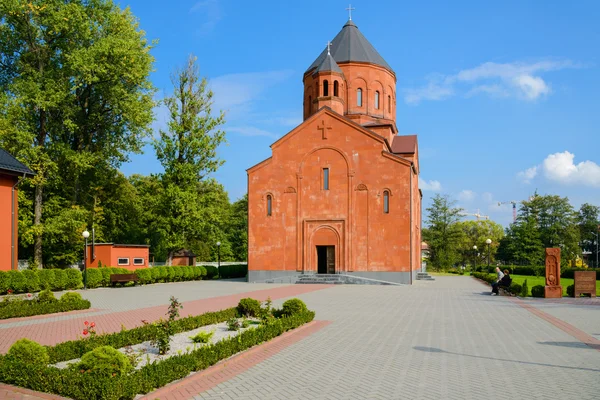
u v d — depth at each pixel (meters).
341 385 8.26
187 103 39.88
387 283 33.50
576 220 91.00
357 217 34.75
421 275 41.72
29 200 32.81
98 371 7.61
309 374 8.98
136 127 35.75
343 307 19.45
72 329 13.84
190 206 38.59
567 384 8.39
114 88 33.00
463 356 10.49
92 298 22.97
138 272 32.72
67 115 32.41
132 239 55.31
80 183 38.28
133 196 47.88
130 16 36.44
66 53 33.03
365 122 40.72
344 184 35.19
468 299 23.28
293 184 36.19
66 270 27.17
